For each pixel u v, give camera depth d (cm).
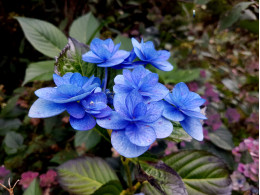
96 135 29
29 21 25
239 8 26
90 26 28
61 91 12
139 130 12
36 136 34
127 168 19
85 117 12
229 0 34
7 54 48
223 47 42
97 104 12
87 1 38
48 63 25
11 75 48
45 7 43
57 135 33
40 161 32
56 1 41
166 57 16
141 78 13
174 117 13
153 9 38
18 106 38
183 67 36
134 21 39
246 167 24
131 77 13
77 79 13
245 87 37
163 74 26
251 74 38
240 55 41
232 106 35
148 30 37
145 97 13
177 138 14
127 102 12
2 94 41
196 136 13
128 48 22
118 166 28
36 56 47
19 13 45
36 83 33
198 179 21
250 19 28
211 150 28
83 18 29
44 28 26
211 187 20
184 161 21
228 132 29
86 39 28
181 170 21
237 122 34
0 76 48
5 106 35
